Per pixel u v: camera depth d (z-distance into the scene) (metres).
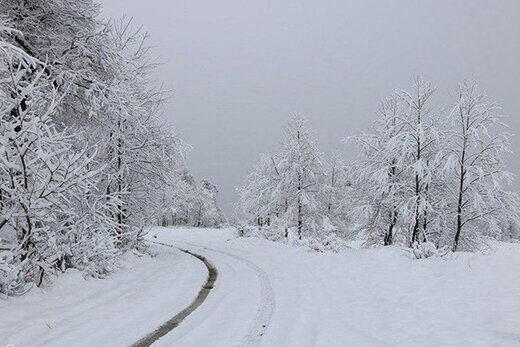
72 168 7.32
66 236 8.18
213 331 5.40
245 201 35.03
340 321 6.05
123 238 14.39
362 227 21.58
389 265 11.23
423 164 17.95
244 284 9.23
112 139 14.69
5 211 6.93
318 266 12.40
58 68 10.75
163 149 15.89
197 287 8.66
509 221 18.89
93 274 8.98
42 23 11.04
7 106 6.98
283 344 4.91
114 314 6.19
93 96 11.26
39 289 7.15
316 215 27.91
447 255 11.98
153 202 17.39
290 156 27.64
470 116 17.78
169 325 5.75
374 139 20.50
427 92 18.67
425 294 7.64
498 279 8.34
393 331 5.49
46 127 6.95
